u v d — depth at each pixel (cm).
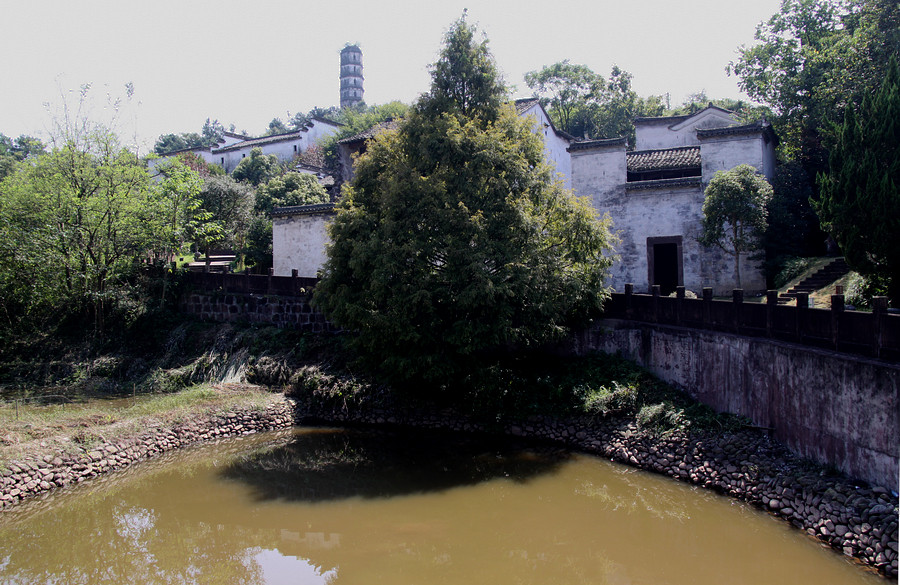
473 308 1484
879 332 1006
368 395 1862
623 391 1572
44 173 2303
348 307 1507
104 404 1861
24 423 1556
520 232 1513
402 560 1032
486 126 1612
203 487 1375
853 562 911
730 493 1197
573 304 1681
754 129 2239
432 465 1480
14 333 2312
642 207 2398
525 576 971
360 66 8544
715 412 1438
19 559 1077
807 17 2591
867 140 1365
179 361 2256
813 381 1133
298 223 2747
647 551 1053
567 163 3456
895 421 949
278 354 2153
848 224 1389
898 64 1411
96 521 1219
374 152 1647
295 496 1313
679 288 1611
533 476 1393
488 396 1694
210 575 1015
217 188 3406
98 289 2373
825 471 1083
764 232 2150
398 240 1485
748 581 934
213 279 2505
